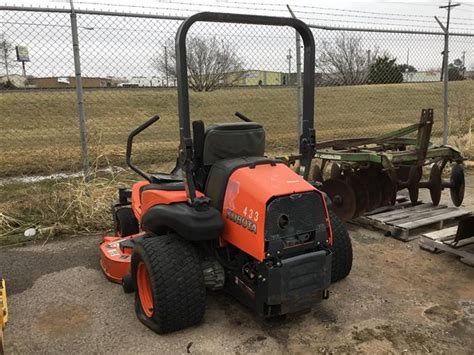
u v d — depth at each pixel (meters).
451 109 14.61
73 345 3.31
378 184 5.98
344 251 4.08
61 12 5.86
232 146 3.56
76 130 11.57
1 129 11.41
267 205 3.08
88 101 13.11
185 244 3.43
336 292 4.05
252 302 3.35
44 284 4.27
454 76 11.91
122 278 4.09
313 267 3.24
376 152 5.71
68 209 5.86
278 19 3.43
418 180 5.98
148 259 3.30
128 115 13.06
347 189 5.66
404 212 5.93
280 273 3.11
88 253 5.02
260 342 3.32
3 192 7.11
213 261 3.62
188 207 3.34
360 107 18.30
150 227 3.59
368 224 5.77
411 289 4.12
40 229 5.62
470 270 4.52
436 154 5.92
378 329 3.48
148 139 11.75
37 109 12.48
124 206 5.32
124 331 3.48
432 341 3.33
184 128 3.27
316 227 3.29
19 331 3.50
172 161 9.57
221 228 3.27
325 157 5.98
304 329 3.48
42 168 8.60
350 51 11.05
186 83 3.22
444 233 5.07
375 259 4.80
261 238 3.06
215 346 3.27
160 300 3.25
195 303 3.32
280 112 14.59
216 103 13.65
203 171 3.62
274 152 10.72
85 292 4.11
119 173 7.59
